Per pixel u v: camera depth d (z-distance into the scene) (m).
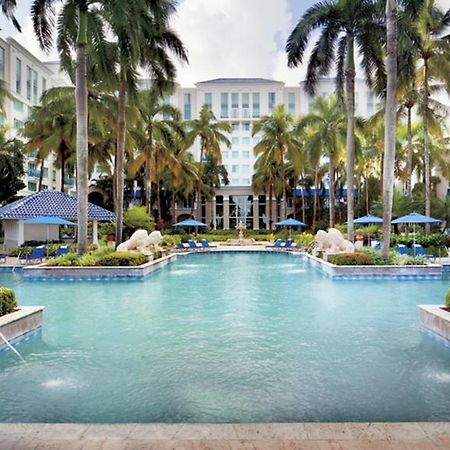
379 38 20.59
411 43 18.78
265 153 43.28
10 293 7.65
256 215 59.72
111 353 6.53
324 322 8.67
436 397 4.79
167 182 49.72
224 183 59.34
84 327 8.29
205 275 17.22
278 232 44.47
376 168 48.09
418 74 27.36
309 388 5.07
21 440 3.30
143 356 6.36
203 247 33.28
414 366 5.88
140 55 20.50
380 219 28.81
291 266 20.92
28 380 5.38
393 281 15.23
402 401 4.69
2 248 26.92
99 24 18.39
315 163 32.28
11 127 40.41
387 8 17.16
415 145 38.66
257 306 10.49
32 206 25.36
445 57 25.17
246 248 33.28
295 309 10.10
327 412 4.43
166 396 4.86
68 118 31.98
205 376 5.51
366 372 5.64
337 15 20.95
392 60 16.98
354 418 4.29
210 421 4.24
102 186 52.00
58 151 33.06
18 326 7.15
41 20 18.14
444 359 6.19
